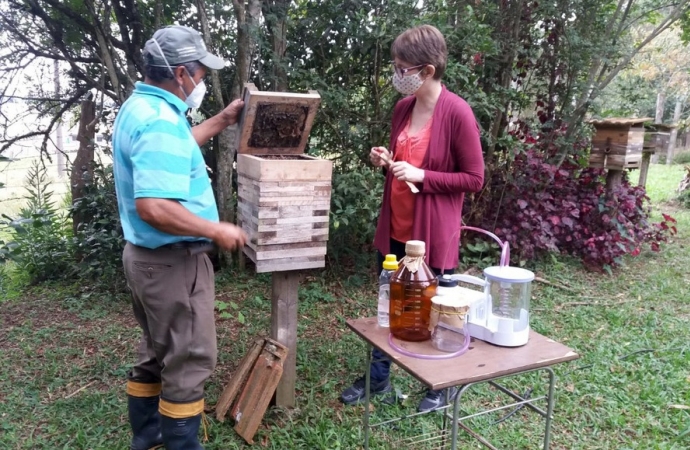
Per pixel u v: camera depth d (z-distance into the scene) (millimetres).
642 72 12711
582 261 5203
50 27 4352
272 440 2373
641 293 4449
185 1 4402
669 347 3391
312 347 3355
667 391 2895
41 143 4961
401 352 1700
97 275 4316
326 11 4117
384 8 4082
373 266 4758
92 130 4688
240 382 2551
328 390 2812
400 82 2209
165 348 1916
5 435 2400
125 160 1783
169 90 1875
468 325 1823
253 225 2256
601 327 3740
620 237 5055
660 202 8633
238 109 2340
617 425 2604
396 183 2441
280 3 4113
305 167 2215
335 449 2346
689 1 5125
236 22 4344
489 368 1592
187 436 1959
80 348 3264
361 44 4125
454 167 2303
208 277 1951
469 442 2447
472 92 4418
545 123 5422
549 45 5242
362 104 4574
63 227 5090
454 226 2342
